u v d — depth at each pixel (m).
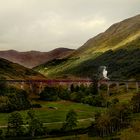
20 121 175.50
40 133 176.62
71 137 168.00
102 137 167.12
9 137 169.62
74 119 184.88
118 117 189.25
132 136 159.38
